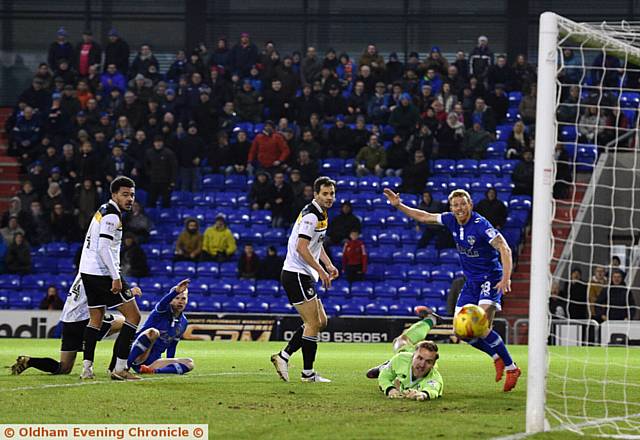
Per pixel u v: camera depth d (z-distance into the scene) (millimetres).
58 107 62219
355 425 15828
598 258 57250
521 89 64125
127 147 60344
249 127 65312
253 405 18500
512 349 43469
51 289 51906
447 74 65500
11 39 74812
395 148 60906
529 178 58125
